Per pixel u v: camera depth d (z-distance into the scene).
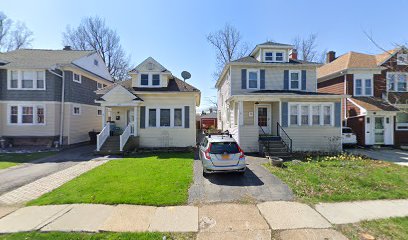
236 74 17.48
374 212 5.55
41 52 21.59
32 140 18.08
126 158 12.77
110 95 16.09
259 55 18.38
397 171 9.50
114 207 5.86
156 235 4.51
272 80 17.69
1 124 17.59
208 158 8.59
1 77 17.73
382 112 16.83
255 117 16.83
